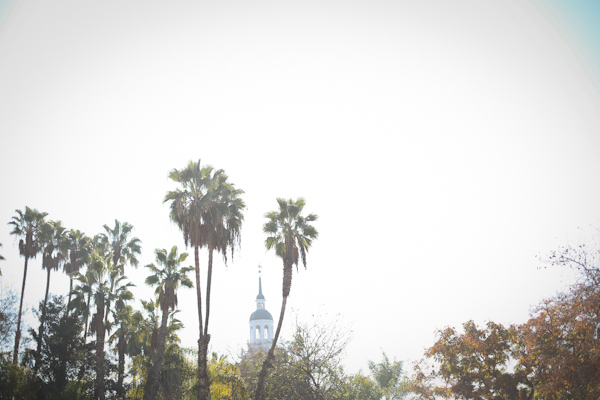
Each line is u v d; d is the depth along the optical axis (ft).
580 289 97.55
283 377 121.80
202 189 131.13
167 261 147.74
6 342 133.08
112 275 167.53
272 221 137.08
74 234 191.62
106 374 158.71
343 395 123.03
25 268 169.68
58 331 150.82
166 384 142.31
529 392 131.44
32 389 120.16
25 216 173.37
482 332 149.07
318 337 126.41
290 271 134.00
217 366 152.15
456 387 146.00
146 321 160.35
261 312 360.48
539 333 111.75
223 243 128.26
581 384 96.89
